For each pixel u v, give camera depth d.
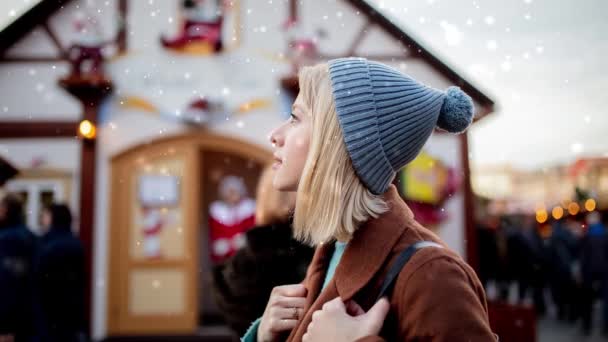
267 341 1.10
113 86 6.69
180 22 6.81
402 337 0.86
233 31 6.85
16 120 6.75
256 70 6.80
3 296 3.87
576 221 13.16
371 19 7.05
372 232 0.95
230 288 2.11
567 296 8.23
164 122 6.76
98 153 6.71
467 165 6.95
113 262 6.64
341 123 0.95
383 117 0.95
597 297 8.35
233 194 7.17
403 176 6.76
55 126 6.75
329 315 0.87
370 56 7.02
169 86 6.75
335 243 1.13
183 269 6.71
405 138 0.97
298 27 6.85
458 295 0.83
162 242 6.72
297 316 1.08
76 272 4.26
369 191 0.97
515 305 2.85
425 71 6.97
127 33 6.80
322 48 7.03
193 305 6.68
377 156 0.94
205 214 8.22
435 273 0.85
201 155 8.23
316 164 0.96
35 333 3.99
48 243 4.21
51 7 6.84
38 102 6.80
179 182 6.78
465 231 6.93
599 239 7.29
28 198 6.64
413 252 0.90
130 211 6.72
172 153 6.79
